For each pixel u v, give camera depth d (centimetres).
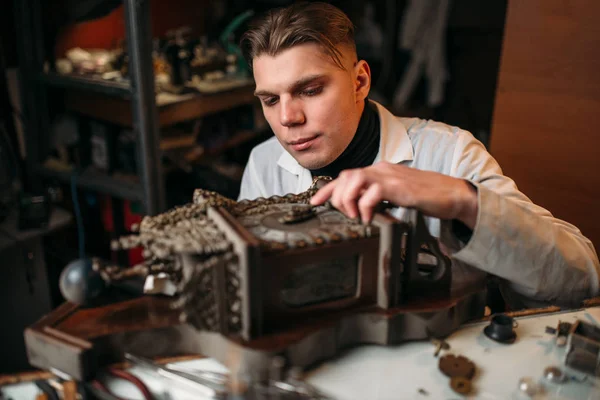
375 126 130
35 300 207
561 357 85
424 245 104
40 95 232
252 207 92
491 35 409
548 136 170
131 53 189
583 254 99
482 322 93
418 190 85
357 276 86
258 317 78
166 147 226
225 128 269
